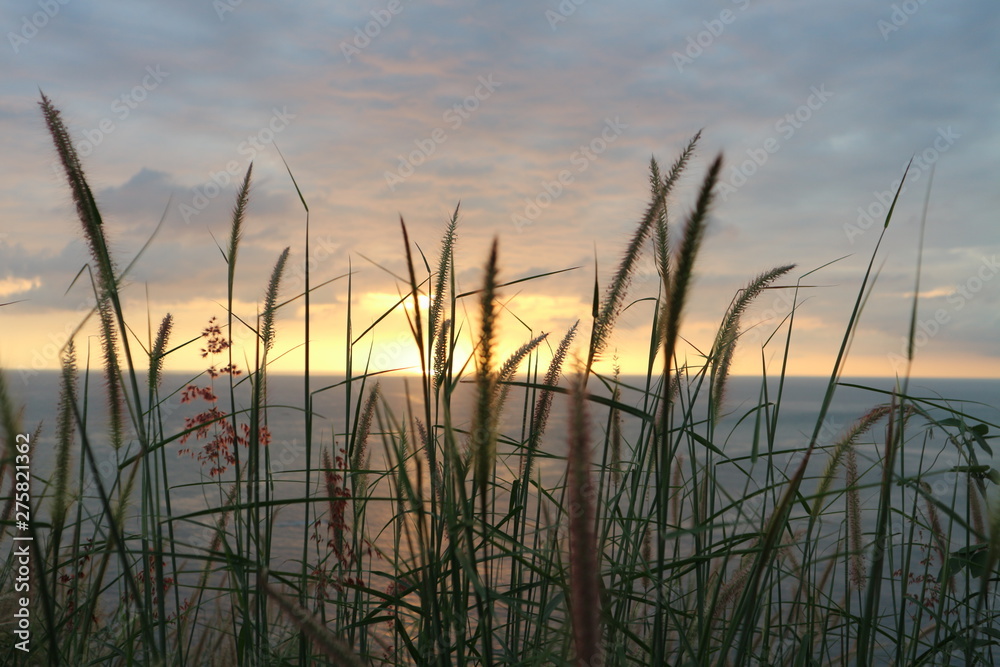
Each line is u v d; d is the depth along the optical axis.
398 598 2.00
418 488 1.65
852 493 2.58
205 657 2.67
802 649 2.31
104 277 1.89
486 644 1.62
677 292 1.43
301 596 2.25
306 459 2.35
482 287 1.51
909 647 2.57
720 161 1.42
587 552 0.98
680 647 2.00
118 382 2.09
